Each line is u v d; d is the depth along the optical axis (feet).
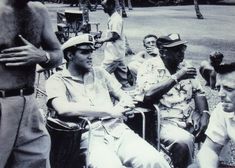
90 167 12.16
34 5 10.25
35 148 10.44
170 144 13.55
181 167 13.51
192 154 13.66
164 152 14.55
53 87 13.07
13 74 9.84
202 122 14.32
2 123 9.78
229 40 42.01
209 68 21.13
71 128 11.70
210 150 10.66
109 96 13.85
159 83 13.67
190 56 34.37
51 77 13.34
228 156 11.69
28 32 10.10
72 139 11.68
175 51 14.06
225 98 9.93
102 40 25.27
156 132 13.73
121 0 60.54
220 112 10.56
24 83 10.04
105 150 12.42
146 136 13.78
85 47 13.16
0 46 9.69
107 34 25.26
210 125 10.71
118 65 25.46
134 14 66.44
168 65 14.23
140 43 40.86
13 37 9.80
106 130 13.15
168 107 14.17
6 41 9.70
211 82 21.16
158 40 14.26
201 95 14.66
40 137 10.55
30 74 10.17
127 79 25.31
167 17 61.41
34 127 10.36
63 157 11.75
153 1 82.79
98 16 62.80
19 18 9.87
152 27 51.08
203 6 79.36
